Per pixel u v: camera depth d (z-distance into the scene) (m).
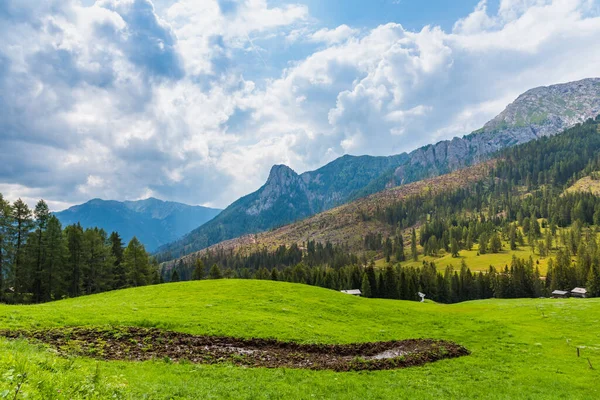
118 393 14.76
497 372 31.39
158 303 46.12
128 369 21.78
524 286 149.00
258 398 19.88
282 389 22.23
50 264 82.12
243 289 60.09
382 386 25.88
